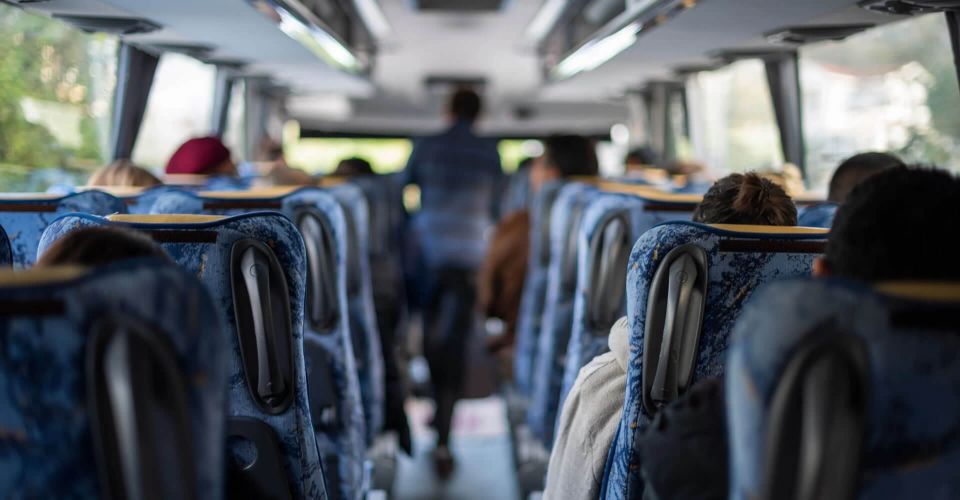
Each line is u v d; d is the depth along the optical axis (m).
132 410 0.98
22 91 4.32
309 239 2.71
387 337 4.75
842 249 1.12
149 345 1.00
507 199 8.84
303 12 4.91
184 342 1.03
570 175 4.69
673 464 1.33
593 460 1.93
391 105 11.75
